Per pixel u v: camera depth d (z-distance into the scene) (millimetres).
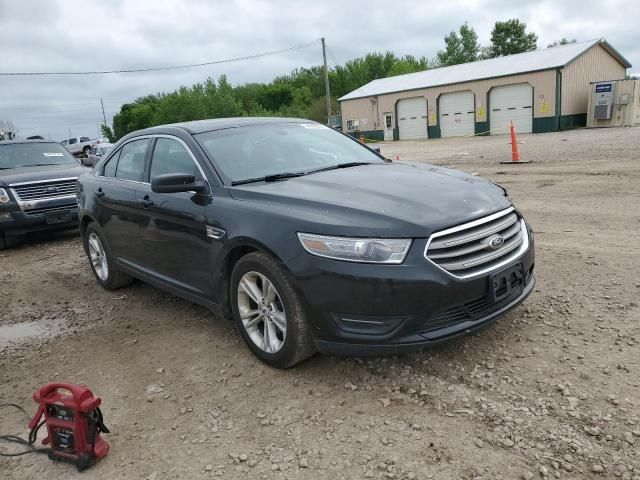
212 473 2814
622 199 8219
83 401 2900
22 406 3674
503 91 32344
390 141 38688
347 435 3010
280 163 4500
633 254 5484
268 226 3551
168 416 3375
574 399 3125
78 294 6086
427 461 2740
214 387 3662
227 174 4219
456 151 20969
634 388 3184
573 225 6969
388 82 42344
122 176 5484
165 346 4395
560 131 29328
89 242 6223
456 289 3219
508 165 14008
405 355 3797
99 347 4516
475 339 3945
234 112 67875
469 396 3254
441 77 37188
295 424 3158
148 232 4816
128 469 2908
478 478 2594
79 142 44500
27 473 2959
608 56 32906
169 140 4832
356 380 3557
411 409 3188
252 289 3781
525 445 2787
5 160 10203
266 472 2783
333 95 82875
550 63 30328
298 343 3523
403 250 3170
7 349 4656
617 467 2582
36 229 9125
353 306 3221
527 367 3514
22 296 6215
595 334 3869
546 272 5195
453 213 3379
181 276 4547
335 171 4359
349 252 3211
